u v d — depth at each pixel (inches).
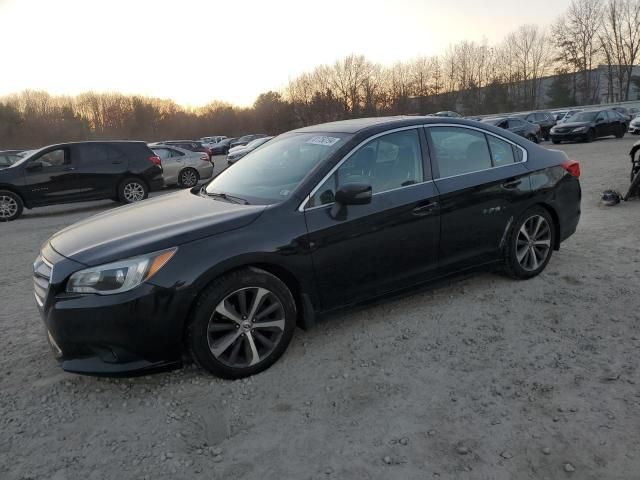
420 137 158.4
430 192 153.7
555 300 164.4
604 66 2743.6
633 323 146.2
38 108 3171.8
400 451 99.1
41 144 2896.2
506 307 161.0
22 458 102.5
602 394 113.6
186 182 619.5
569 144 901.8
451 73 3080.7
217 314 122.7
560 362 127.8
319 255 134.6
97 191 468.8
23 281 229.6
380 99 3053.6
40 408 119.9
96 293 114.4
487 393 116.5
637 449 96.0
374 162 148.5
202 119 3353.8
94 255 118.4
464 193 159.8
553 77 2866.6
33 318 179.0
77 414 116.8
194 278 117.7
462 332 146.3
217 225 125.2
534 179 177.0
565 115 1325.0
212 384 125.7
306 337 148.3
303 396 119.2
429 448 99.5
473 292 174.4
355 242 139.9
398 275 150.7
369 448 100.4
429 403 113.9
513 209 171.8
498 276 188.4
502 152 175.3
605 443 98.0
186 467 98.0
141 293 114.2
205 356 121.4
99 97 3412.9
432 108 3002.0
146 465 99.0
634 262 197.0
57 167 451.5
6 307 193.0
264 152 173.6
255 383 125.5
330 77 3147.1
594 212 292.4
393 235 146.3
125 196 481.7
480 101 2942.9
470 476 91.7
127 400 121.1
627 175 427.2
